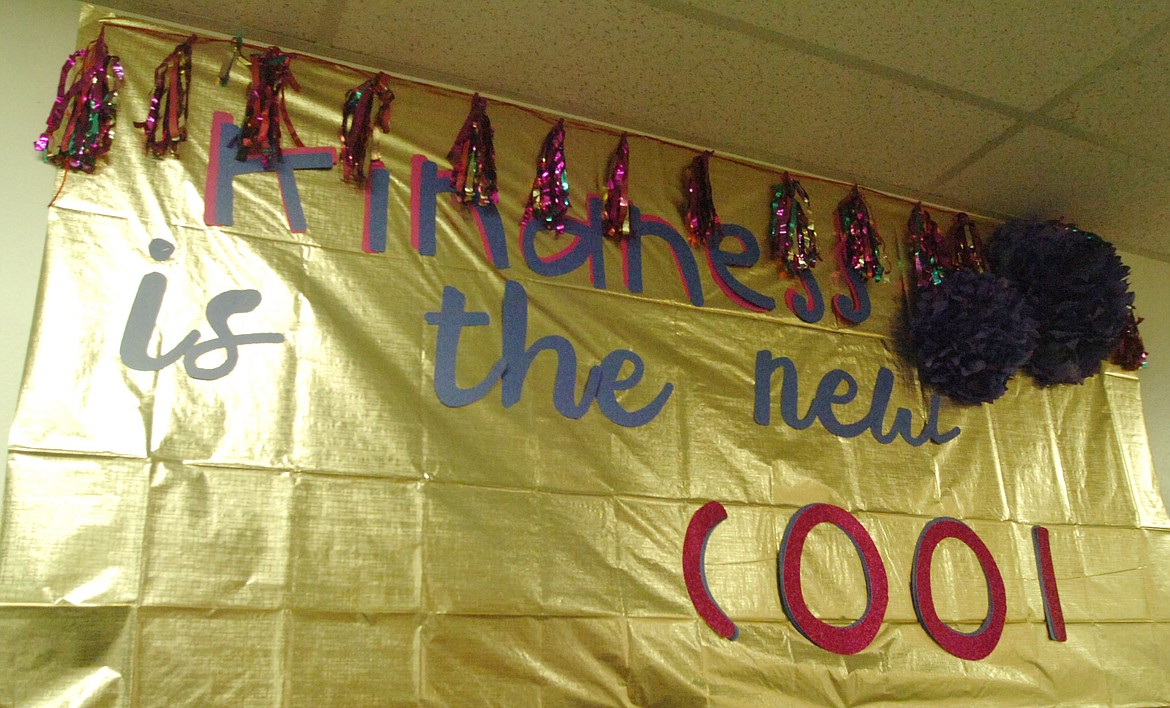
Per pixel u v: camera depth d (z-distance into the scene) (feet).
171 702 3.96
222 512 4.30
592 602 4.87
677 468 5.40
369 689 4.28
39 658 3.84
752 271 6.19
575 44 5.46
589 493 5.09
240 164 4.90
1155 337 7.78
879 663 5.49
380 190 5.18
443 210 5.30
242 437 4.44
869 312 6.49
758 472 5.64
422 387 4.89
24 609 3.87
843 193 6.81
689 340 5.76
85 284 4.38
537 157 5.72
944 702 5.58
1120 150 6.56
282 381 4.60
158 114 4.80
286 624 4.25
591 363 5.39
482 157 5.42
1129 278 7.92
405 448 4.74
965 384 6.24
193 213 4.70
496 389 5.07
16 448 4.05
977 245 7.09
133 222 4.57
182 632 4.07
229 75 5.05
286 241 4.86
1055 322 6.81
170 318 4.49
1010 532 6.32
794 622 5.33
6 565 3.90
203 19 5.14
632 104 6.00
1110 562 6.59
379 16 5.18
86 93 4.65
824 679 5.29
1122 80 5.85
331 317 4.81
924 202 7.15
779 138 6.37
